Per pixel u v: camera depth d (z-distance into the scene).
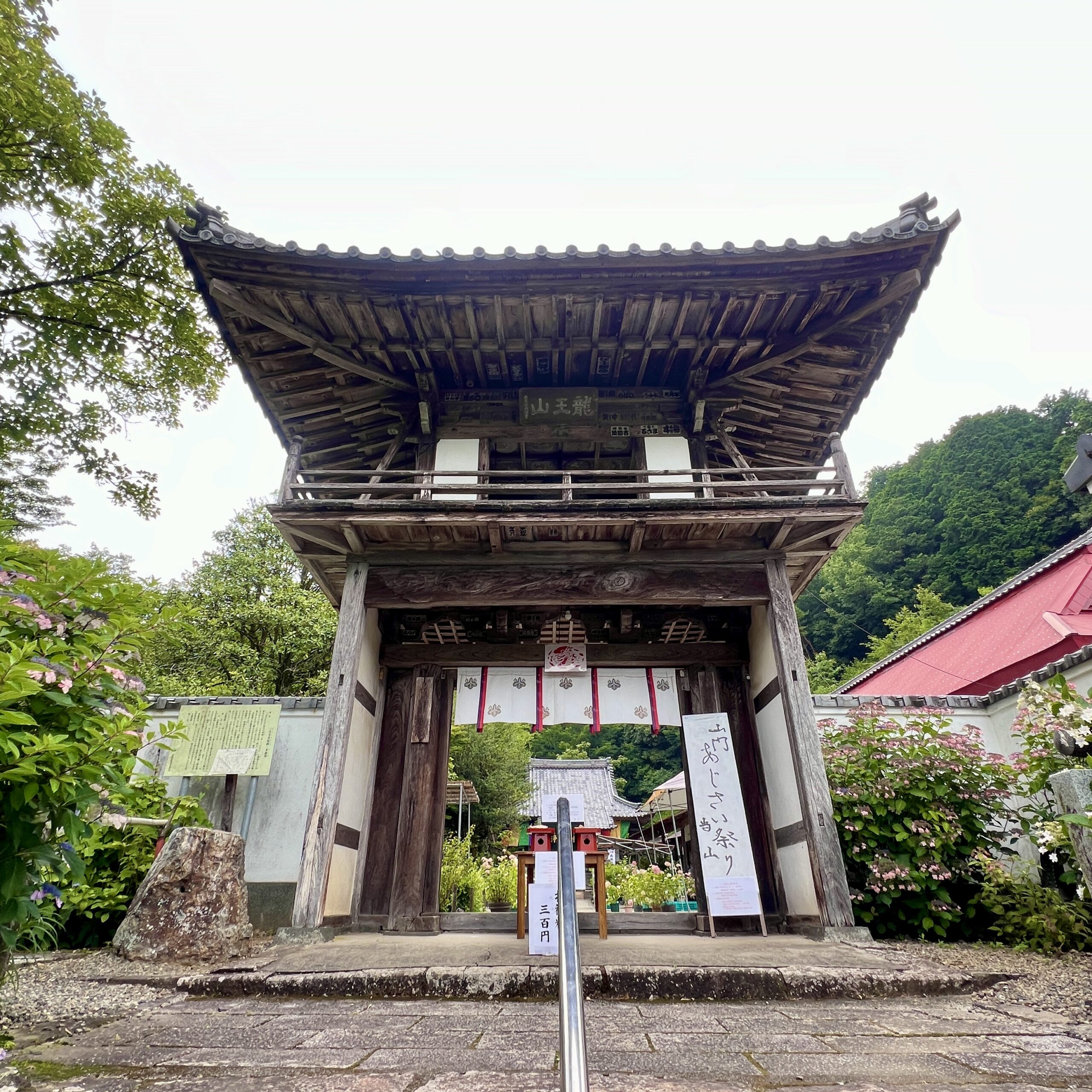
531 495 7.86
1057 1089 2.30
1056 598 11.08
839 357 7.09
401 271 5.95
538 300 6.30
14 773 2.38
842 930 5.07
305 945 4.81
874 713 6.94
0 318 10.26
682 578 6.54
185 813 6.56
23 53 8.88
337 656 6.09
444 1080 2.38
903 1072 2.47
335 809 5.54
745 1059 2.64
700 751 6.64
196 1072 2.52
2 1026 3.21
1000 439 34.94
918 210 6.11
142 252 10.67
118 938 5.30
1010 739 8.12
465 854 13.04
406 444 7.61
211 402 12.27
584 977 3.81
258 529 17.41
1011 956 4.93
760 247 5.95
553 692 7.43
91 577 2.93
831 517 6.14
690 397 7.32
